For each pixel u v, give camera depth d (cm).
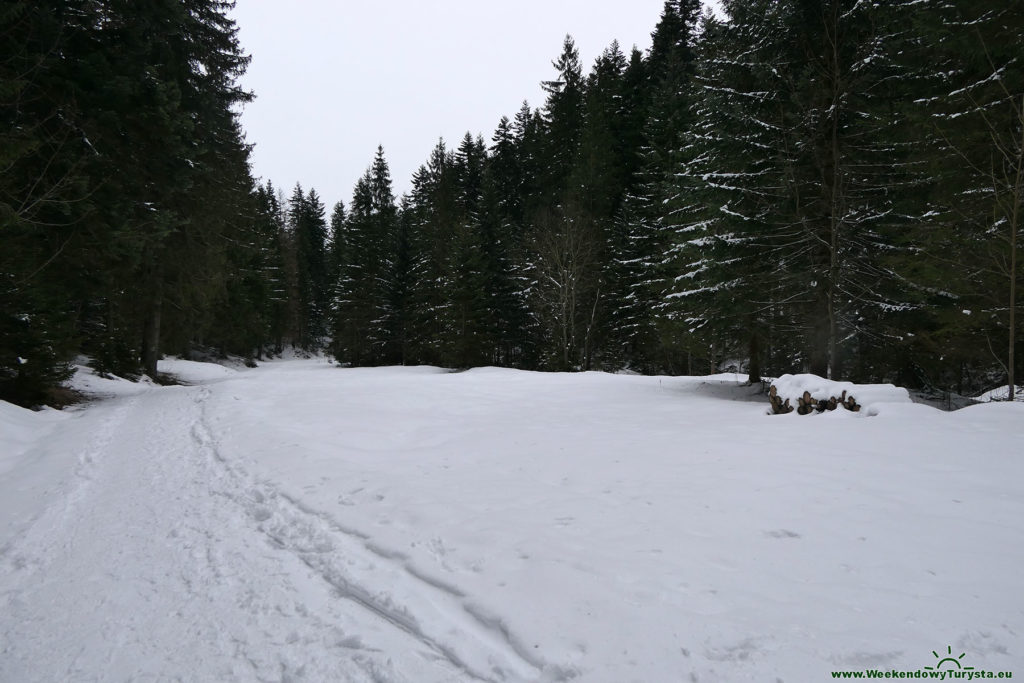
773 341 1568
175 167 1424
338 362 4738
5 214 921
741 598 295
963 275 1054
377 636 296
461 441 825
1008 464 520
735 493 477
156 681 263
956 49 1032
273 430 909
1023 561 323
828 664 234
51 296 1216
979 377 1783
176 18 1495
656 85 3684
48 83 1097
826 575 317
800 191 1292
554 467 623
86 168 1155
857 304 1280
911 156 1125
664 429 845
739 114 1262
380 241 4538
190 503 549
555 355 2930
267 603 339
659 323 1770
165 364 3067
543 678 248
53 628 316
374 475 614
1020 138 970
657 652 252
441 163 4662
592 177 3153
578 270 2869
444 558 385
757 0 1273
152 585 369
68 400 1342
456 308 3306
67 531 475
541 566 354
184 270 1902
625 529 408
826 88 1269
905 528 379
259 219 4803
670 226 1775
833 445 639
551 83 4075
